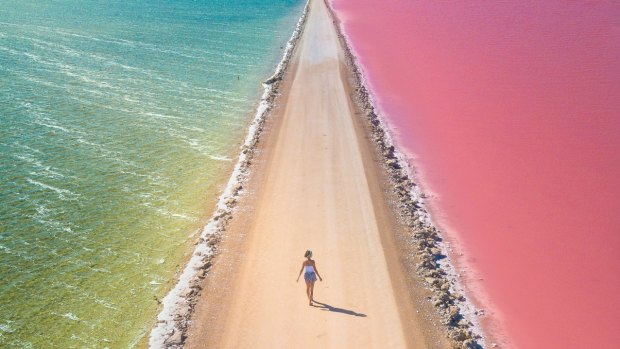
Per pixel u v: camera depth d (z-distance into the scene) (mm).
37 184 32625
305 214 29766
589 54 59125
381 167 35562
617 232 29562
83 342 21641
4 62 53844
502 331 22562
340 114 44156
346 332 21375
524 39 65438
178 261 26562
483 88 50562
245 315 22391
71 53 58750
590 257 27516
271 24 78438
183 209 31109
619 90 49250
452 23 74750
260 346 20766
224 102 47781
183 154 37688
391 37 70000
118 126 41500
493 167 36438
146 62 57750
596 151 38469
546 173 35625
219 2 92625
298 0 97250
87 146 37906
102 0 86812
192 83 52250
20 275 25234
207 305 23125
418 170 36094
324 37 69938
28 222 29047
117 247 27547
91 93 47875
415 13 82000
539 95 48531
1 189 31766
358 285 24156
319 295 23469
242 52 63688
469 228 29781
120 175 34375
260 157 36688
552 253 27781
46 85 48719
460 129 42281
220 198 32094
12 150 36375
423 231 28609
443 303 23422
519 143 39781
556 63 56500
